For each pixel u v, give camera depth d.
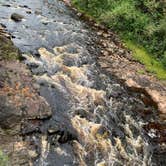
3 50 9.83
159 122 11.55
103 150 9.01
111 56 14.45
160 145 10.55
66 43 13.43
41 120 8.46
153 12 17.94
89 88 11.25
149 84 13.59
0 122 7.89
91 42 14.80
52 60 11.62
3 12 13.70
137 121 11.15
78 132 8.98
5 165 6.64
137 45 16.48
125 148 9.63
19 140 7.73
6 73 9.05
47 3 17.11
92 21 17.20
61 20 15.62
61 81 10.71
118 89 12.27
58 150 8.12
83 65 12.48
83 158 8.39
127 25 17.06
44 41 12.70
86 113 9.90
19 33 12.47
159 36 16.72
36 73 10.34
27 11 14.77
